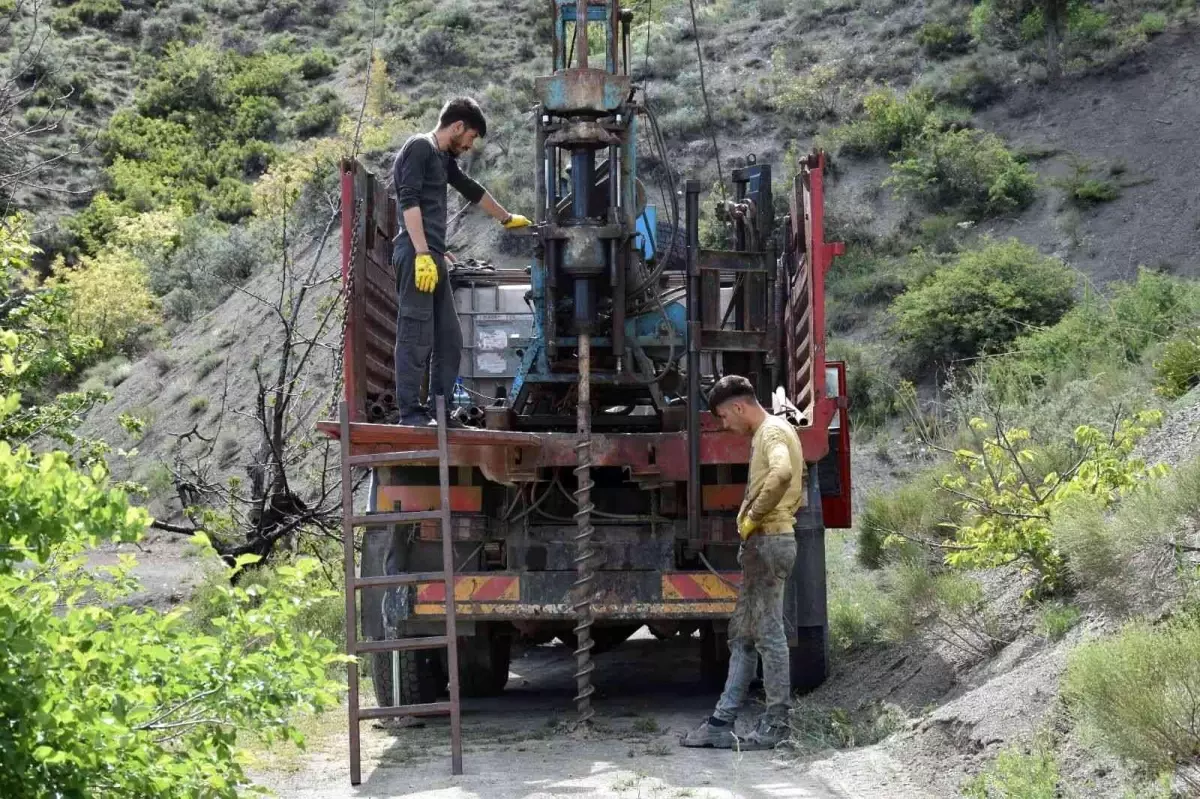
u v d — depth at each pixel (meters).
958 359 20.44
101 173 48.75
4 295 11.98
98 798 4.07
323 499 14.34
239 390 27.59
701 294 8.70
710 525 8.27
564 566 8.29
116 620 4.46
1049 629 7.10
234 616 4.91
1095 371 15.99
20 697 3.82
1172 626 5.88
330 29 59.19
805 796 5.93
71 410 12.33
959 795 5.68
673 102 34.03
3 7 24.48
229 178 48.69
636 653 11.96
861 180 28.31
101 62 56.62
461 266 10.92
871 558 11.09
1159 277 19.31
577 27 8.51
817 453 7.82
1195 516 6.90
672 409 8.45
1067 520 7.23
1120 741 5.11
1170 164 25.41
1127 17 32.12
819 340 7.85
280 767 7.04
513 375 10.89
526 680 10.54
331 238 31.69
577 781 6.41
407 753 7.34
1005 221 25.22
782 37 37.88
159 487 24.48
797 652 8.66
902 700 7.56
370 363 8.74
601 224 8.29
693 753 7.11
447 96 46.84
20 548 3.97
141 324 37.66
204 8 62.59
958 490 9.37
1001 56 32.03
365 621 8.59
